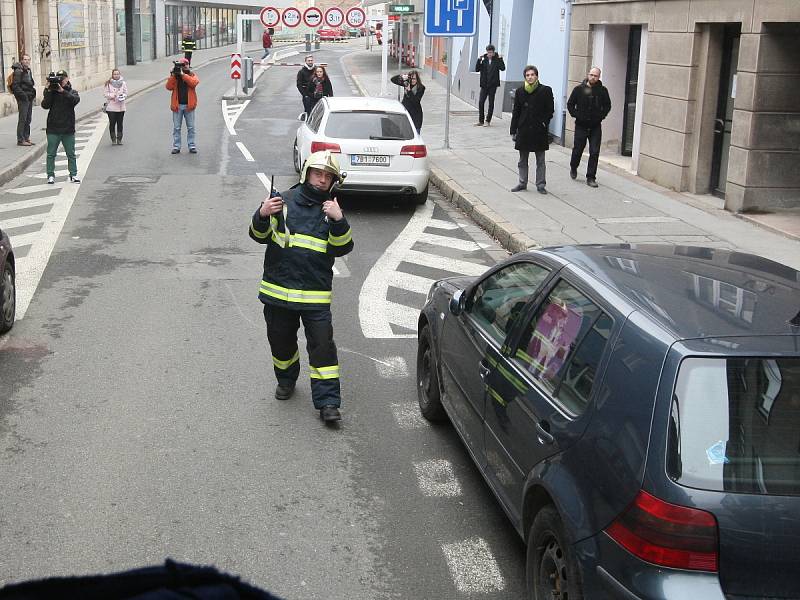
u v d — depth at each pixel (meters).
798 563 3.17
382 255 11.70
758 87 12.88
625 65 18.56
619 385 3.69
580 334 4.21
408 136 14.34
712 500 3.20
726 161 14.67
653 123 16.05
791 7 12.02
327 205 6.35
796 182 13.27
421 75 44.09
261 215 6.32
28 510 5.18
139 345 8.09
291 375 6.88
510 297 5.20
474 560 4.81
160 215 13.72
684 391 3.42
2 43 26.73
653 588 3.20
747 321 3.74
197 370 7.51
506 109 26.69
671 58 15.29
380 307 9.47
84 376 7.31
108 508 5.23
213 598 1.30
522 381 4.56
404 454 6.07
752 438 3.33
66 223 13.09
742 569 3.18
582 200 14.48
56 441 6.10
